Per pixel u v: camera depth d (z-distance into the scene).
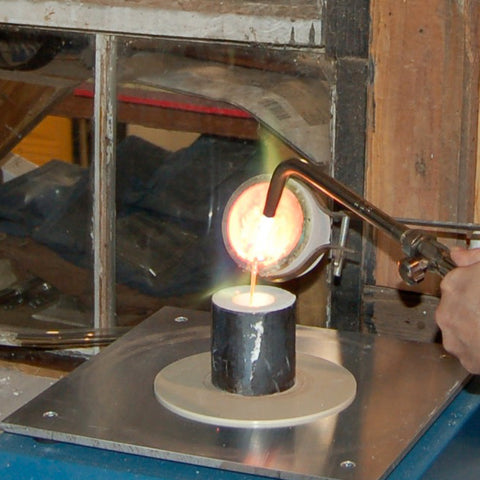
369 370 1.50
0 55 1.99
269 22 1.77
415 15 1.70
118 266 2.02
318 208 1.50
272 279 1.53
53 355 2.06
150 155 1.95
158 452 1.28
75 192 2.01
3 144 2.05
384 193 1.79
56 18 1.91
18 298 2.09
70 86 1.96
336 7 1.73
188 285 1.99
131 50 1.89
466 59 1.69
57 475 1.32
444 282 1.36
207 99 1.88
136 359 1.53
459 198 1.75
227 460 1.25
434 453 1.35
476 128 1.72
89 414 1.37
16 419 1.35
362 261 1.84
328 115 1.79
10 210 2.07
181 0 1.82
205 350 1.56
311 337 1.62
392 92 1.75
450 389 1.44
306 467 1.24
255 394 1.40
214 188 1.94
